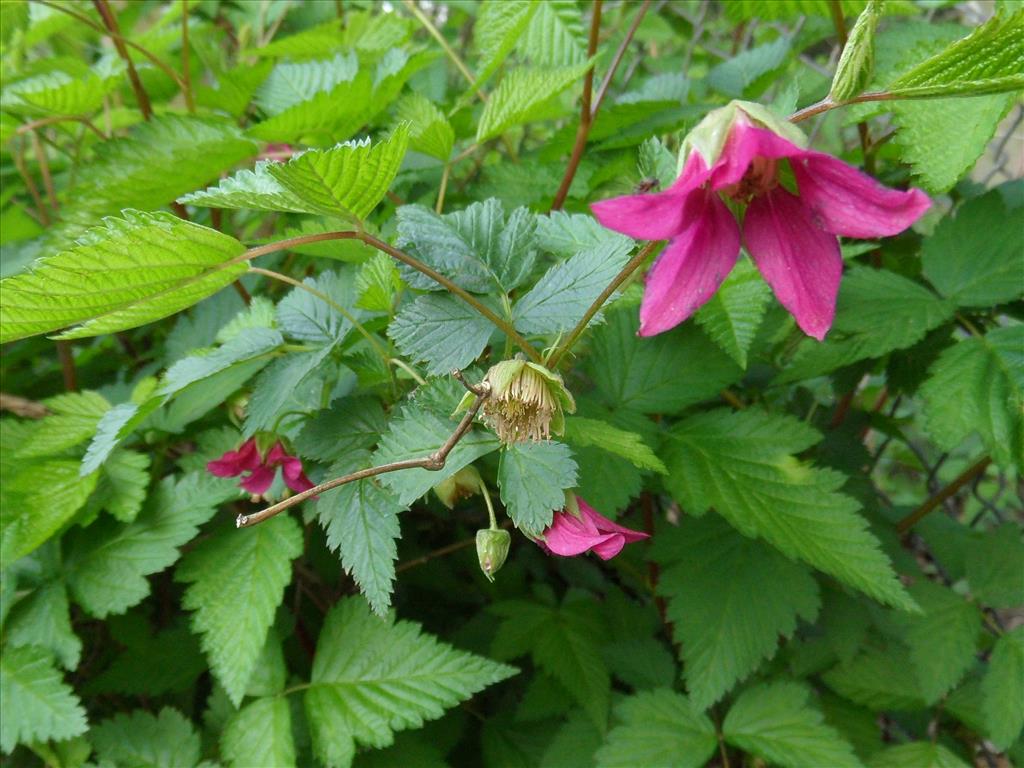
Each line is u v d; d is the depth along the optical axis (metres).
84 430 0.18
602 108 0.21
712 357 0.18
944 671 0.19
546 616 0.22
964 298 0.18
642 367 0.18
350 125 0.20
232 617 0.16
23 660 0.16
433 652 0.17
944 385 0.16
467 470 0.14
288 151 0.24
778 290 0.10
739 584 0.18
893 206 0.09
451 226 0.14
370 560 0.13
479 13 0.20
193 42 0.28
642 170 0.16
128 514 0.17
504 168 0.22
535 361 0.13
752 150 0.09
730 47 0.35
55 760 0.17
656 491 0.21
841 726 0.20
